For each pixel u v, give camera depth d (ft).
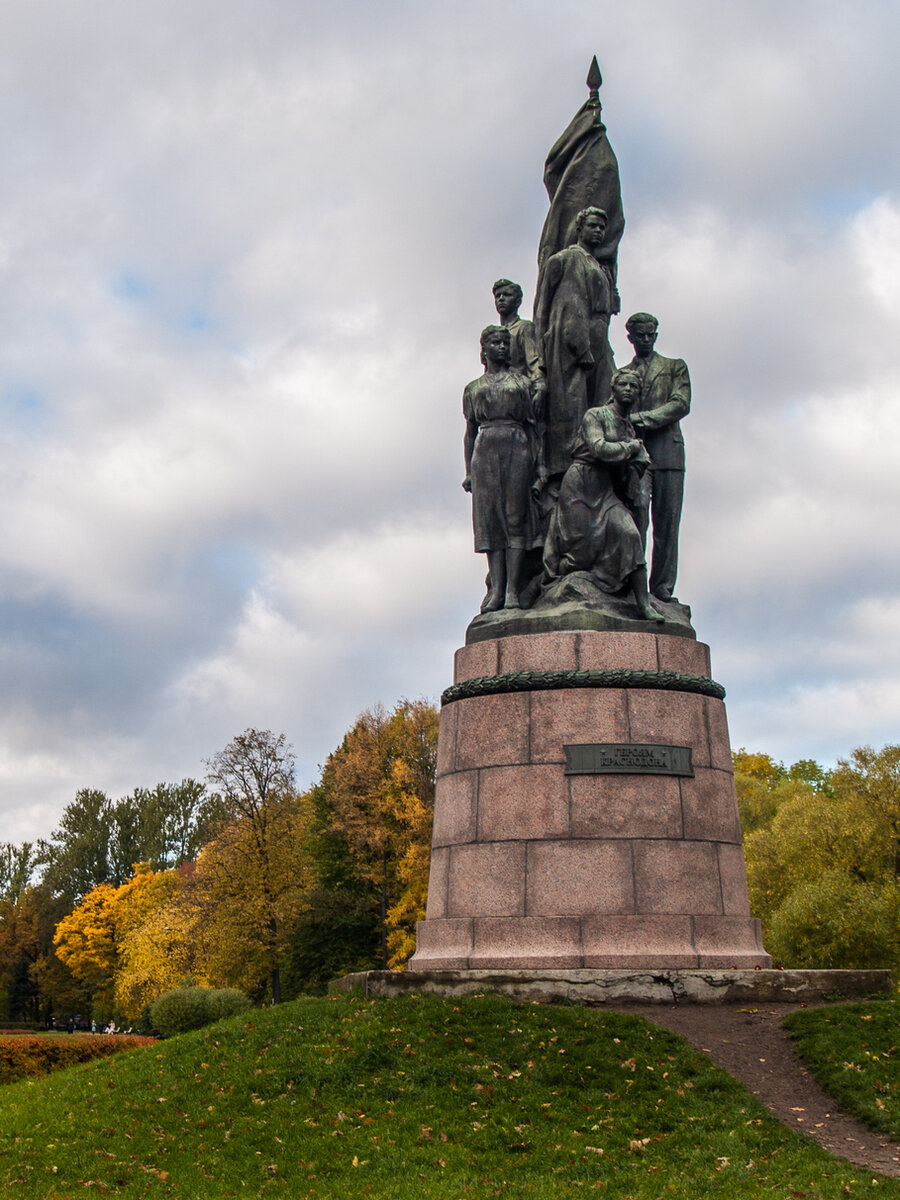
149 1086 39.50
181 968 153.38
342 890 159.33
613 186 58.90
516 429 55.67
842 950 115.96
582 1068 36.45
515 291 60.13
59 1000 269.03
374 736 158.92
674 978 41.96
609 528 52.11
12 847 355.56
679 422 57.77
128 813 326.24
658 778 47.01
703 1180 29.53
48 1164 33.94
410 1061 37.73
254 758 150.82
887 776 130.21
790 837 132.87
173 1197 30.94
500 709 49.06
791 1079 36.01
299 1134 33.99
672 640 50.24
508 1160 31.63
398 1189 30.01
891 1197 27.94
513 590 54.24
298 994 161.68
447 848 49.01
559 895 45.57
